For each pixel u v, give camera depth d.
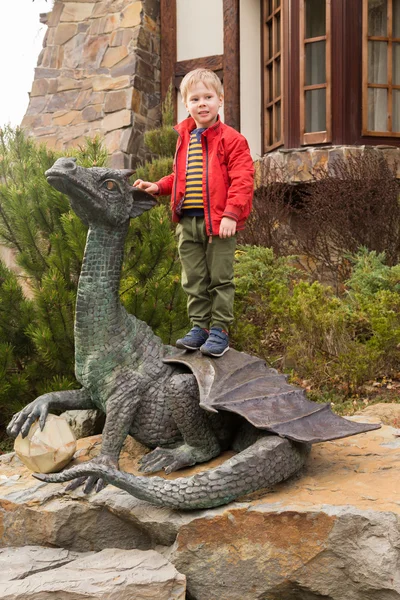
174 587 2.97
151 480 3.18
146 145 11.09
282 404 3.56
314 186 9.01
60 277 5.29
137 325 3.84
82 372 3.69
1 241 5.94
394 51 9.84
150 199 3.91
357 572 2.93
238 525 3.10
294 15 9.85
